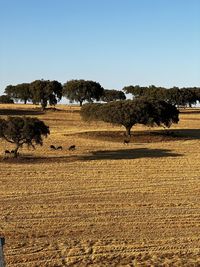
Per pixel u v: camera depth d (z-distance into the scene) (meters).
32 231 26.05
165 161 51.38
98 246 23.48
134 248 23.19
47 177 41.66
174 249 23.09
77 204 32.00
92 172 44.22
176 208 31.08
